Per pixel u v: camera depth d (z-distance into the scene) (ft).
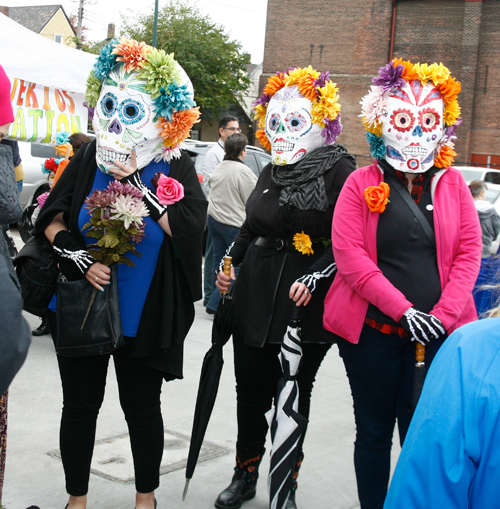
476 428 3.32
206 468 10.21
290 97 8.90
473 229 7.55
